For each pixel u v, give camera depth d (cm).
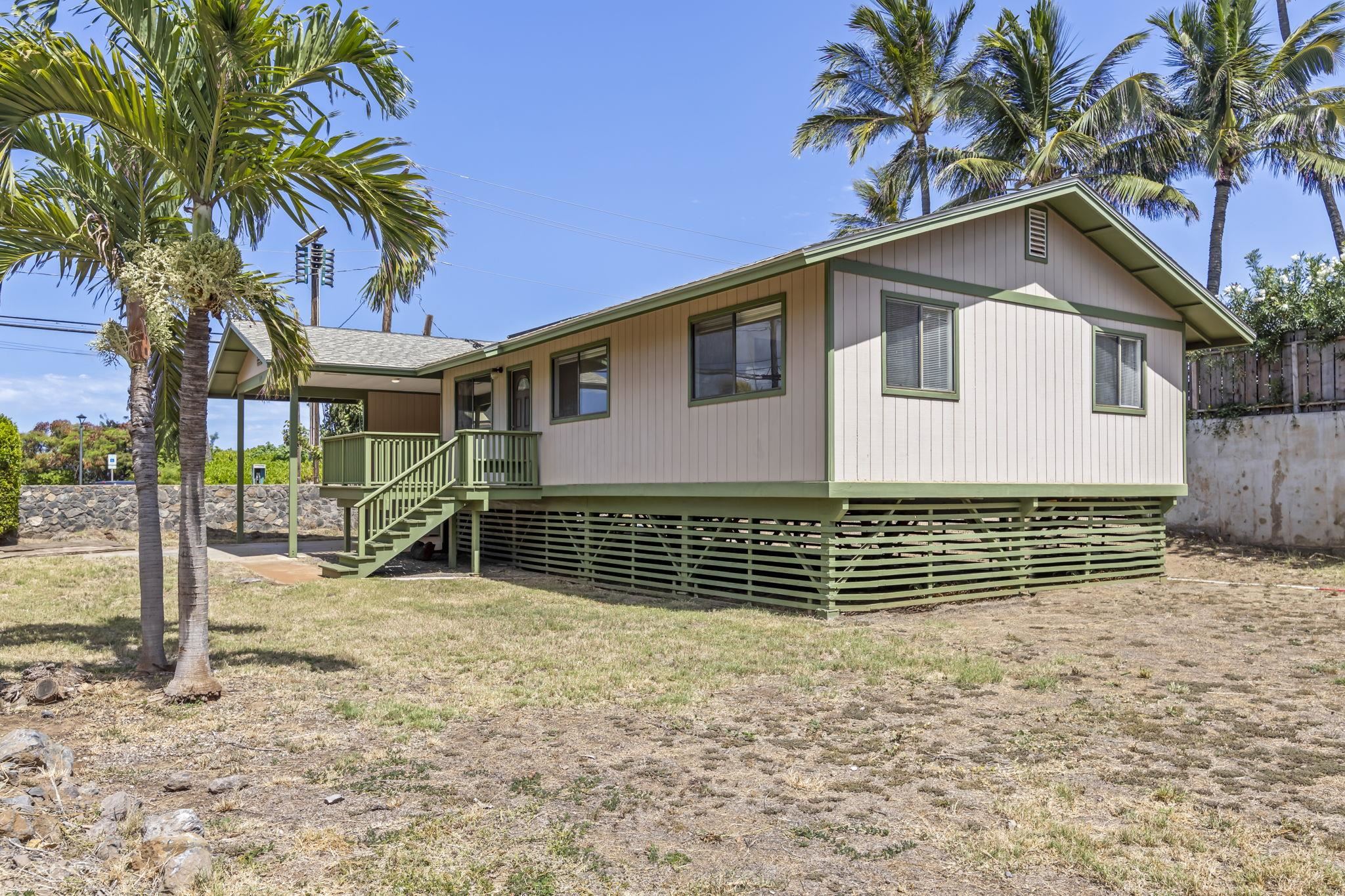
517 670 765
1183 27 2245
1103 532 1390
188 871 364
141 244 700
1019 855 403
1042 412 1271
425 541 2044
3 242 705
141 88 673
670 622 1016
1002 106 2405
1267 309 1628
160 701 654
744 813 452
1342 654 845
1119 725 609
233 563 1678
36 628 957
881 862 396
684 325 1266
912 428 1107
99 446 4412
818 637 925
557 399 1575
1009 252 1240
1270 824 437
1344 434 1502
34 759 477
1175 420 1477
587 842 415
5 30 597
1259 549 1605
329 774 504
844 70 2592
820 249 993
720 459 1198
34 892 346
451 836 419
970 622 1032
